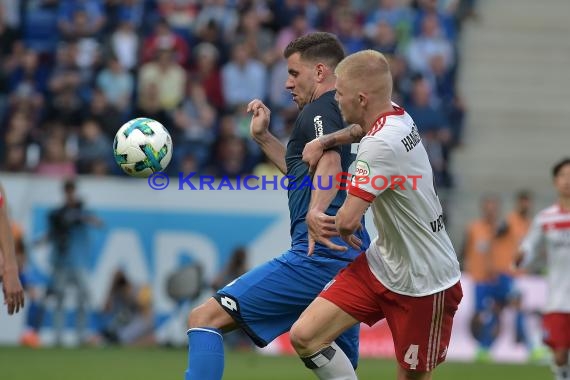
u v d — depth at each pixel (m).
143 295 49.00
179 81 56.19
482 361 49.09
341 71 21.31
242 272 49.34
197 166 53.09
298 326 21.91
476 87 68.88
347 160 22.92
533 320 50.59
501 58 69.88
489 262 50.38
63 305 48.47
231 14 61.72
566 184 35.22
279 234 49.91
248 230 49.72
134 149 23.44
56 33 59.94
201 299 49.16
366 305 21.95
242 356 46.91
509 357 50.12
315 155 21.67
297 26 61.03
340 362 22.12
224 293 22.75
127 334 48.81
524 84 69.44
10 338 48.44
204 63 57.38
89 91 56.25
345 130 21.77
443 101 61.78
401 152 20.77
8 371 37.91
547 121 68.50
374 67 21.11
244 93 57.56
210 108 55.53
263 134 24.92
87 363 41.16
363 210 20.70
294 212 23.34
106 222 48.81
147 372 38.34
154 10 61.03
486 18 71.12
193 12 61.34
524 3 72.31
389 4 65.25
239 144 52.44
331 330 21.98
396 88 58.19
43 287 48.34
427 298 21.47
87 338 48.59
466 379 39.28
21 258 48.16
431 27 64.00
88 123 52.03
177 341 48.94
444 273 21.55
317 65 23.20
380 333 49.16
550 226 35.44
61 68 56.88
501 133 67.44
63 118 54.75
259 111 24.88
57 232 48.16
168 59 56.12
